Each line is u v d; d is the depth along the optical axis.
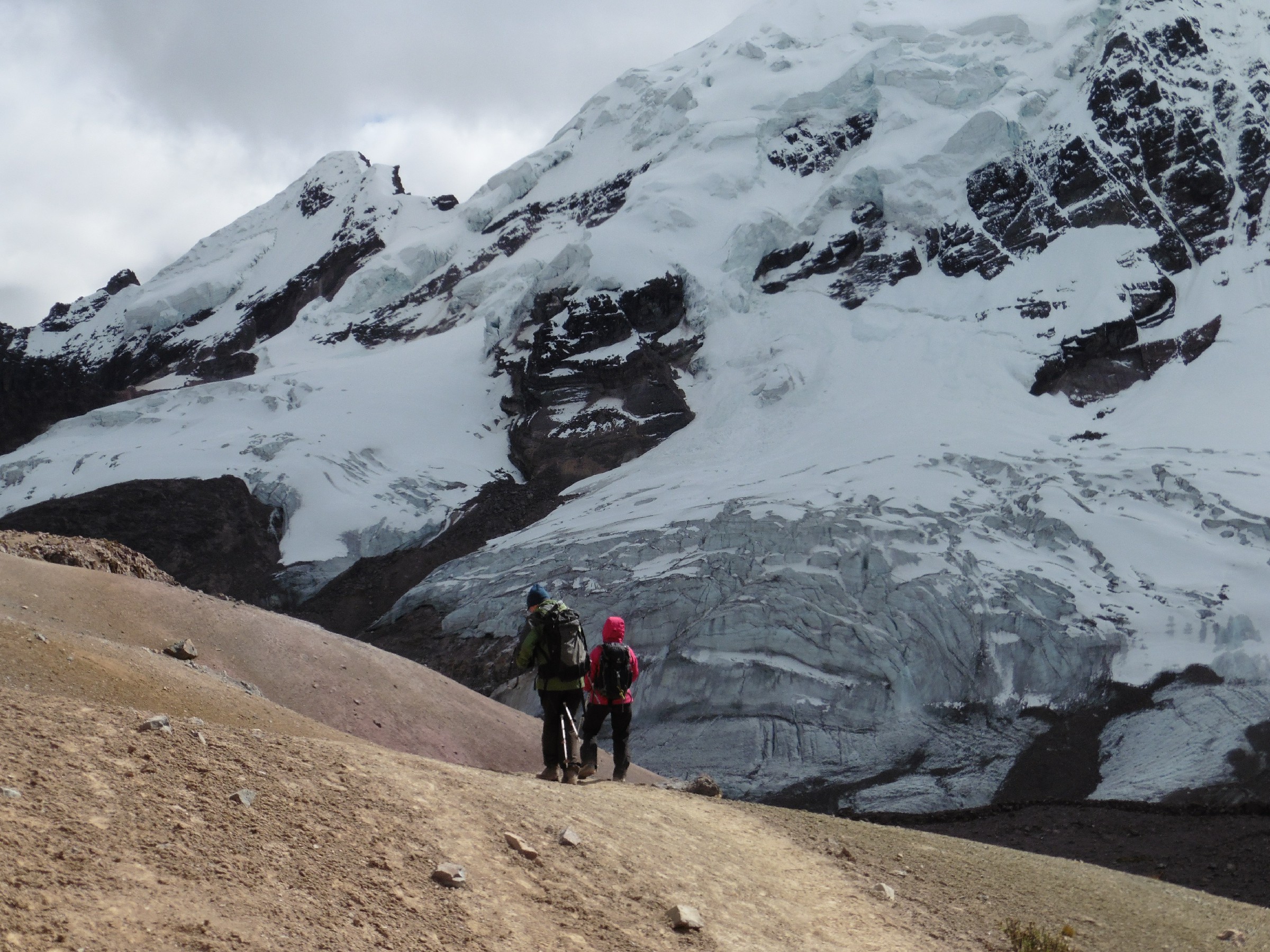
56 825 5.36
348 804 6.91
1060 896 10.91
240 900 5.37
